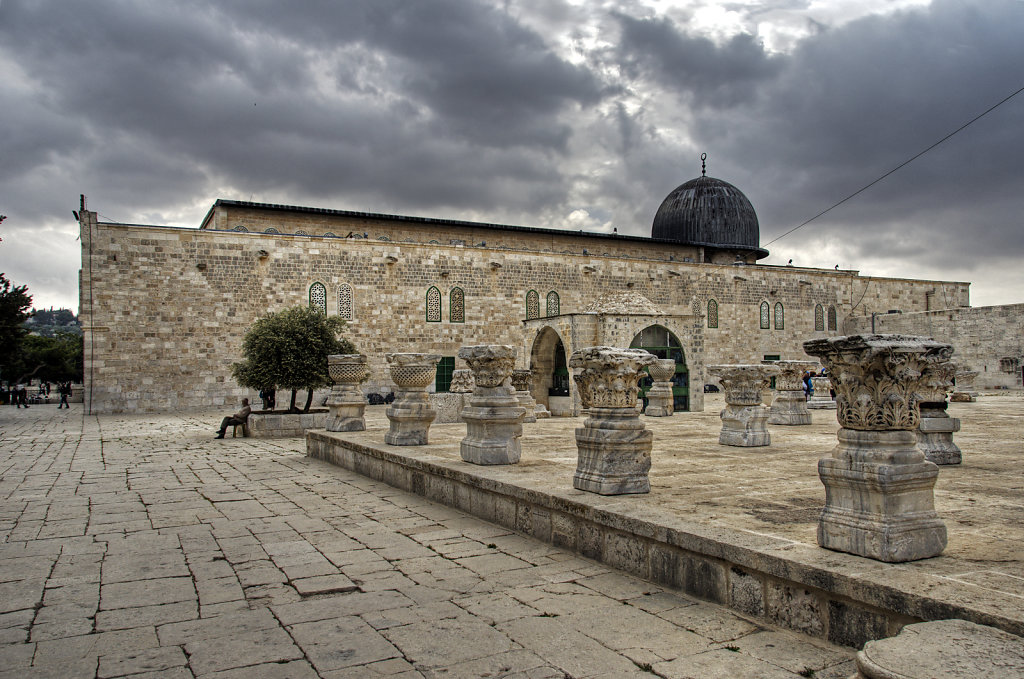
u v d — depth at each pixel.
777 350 53.91
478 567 6.91
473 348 10.74
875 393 5.03
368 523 9.12
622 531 6.63
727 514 6.60
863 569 4.65
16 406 46.16
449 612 5.59
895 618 4.29
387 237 47.84
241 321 37.59
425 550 7.64
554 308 46.75
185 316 36.34
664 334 28.69
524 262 45.78
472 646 4.86
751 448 12.70
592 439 7.87
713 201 59.38
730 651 4.66
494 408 10.43
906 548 4.86
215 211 43.69
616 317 27.75
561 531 7.63
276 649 4.89
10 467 15.09
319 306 39.69
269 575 6.76
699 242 58.66
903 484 4.87
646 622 5.26
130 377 35.06
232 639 5.09
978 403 27.34
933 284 61.25
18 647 4.98
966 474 9.19
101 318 34.62
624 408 7.83
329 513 9.82
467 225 49.66
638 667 4.45
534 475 9.21
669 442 13.89
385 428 18.17
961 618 3.86
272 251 38.56
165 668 4.59
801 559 4.93
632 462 7.82
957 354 47.28
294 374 22.31
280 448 18.83
